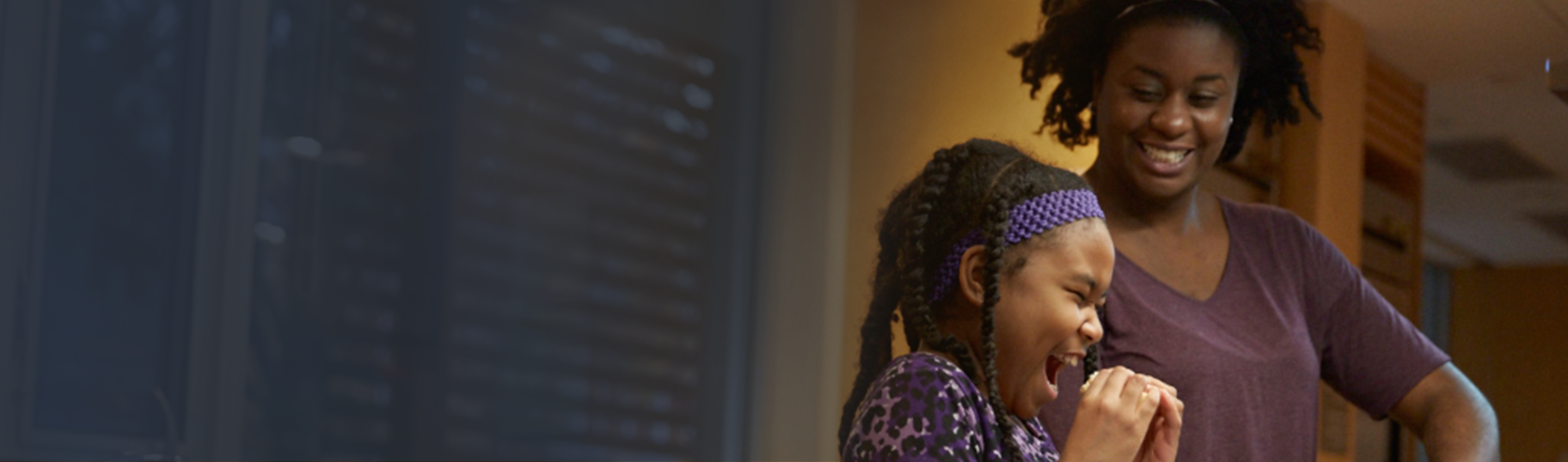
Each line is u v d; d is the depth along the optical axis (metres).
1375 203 2.94
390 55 4.44
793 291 2.70
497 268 4.34
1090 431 0.93
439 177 4.43
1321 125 2.61
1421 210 3.13
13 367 3.75
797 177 2.70
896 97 2.46
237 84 4.26
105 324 4.16
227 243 4.24
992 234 0.96
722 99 3.16
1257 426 1.44
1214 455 1.41
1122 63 1.52
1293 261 1.57
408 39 4.43
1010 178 0.99
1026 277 0.97
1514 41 2.72
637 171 3.77
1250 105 1.69
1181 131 1.48
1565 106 3.09
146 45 4.25
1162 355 1.43
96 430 4.00
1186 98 1.49
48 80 3.81
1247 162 2.51
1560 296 4.23
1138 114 1.49
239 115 4.26
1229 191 2.45
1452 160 3.74
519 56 4.28
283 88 4.37
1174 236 1.54
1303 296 1.56
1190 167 1.50
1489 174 3.80
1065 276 0.97
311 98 4.37
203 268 4.22
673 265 3.53
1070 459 0.92
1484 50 2.79
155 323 4.21
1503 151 3.58
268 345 4.30
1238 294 1.51
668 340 3.47
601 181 4.03
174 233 4.25
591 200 4.07
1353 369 1.60
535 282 4.23
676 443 3.33
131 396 4.11
